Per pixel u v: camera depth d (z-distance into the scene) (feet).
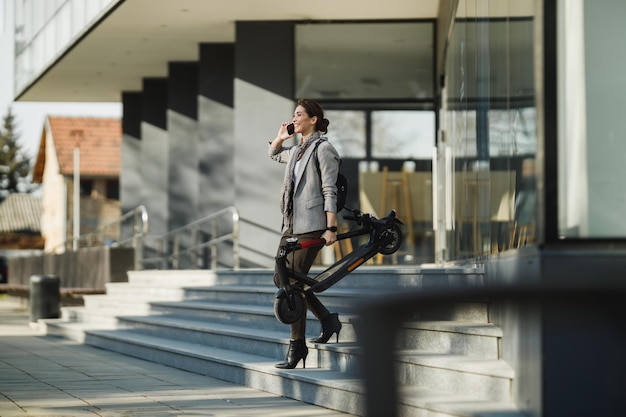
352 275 28.89
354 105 50.83
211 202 58.54
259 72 51.01
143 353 32.55
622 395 5.41
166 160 69.15
